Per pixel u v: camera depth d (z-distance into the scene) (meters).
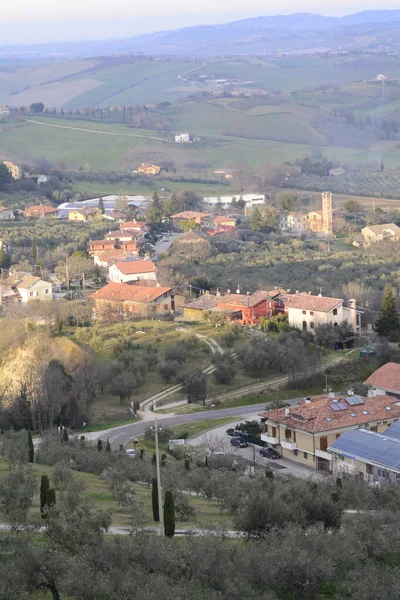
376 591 54.53
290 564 55.66
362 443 101.44
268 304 175.75
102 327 172.88
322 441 108.38
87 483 81.81
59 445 95.19
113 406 133.62
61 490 74.50
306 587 55.69
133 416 129.88
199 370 142.12
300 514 67.12
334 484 82.94
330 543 59.84
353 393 121.75
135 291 194.00
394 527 64.25
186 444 111.88
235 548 58.47
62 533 56.03
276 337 153.50
